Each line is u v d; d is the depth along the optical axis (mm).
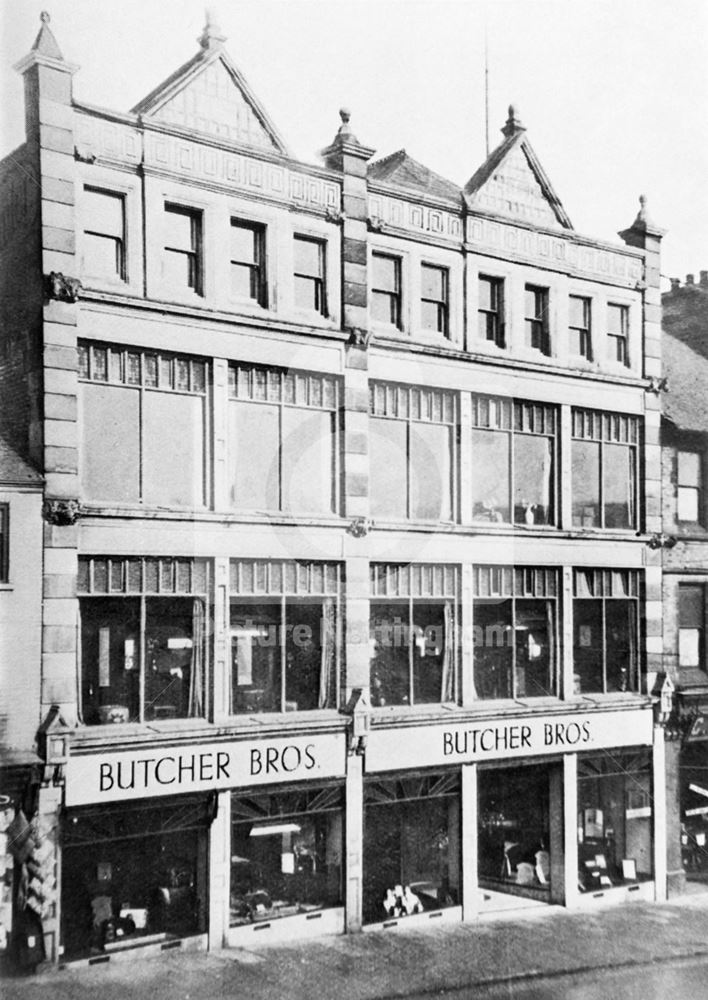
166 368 19266
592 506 25047
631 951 20188
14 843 17047
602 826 24156
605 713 24031
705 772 25641
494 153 24125
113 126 18656
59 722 17297
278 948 18984
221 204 19797
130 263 18766
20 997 16203
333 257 21250
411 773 21234
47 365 17719
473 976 18391
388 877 21172
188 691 19203
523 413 24031
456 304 23000
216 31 19828
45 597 17531
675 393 27312
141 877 18344
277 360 20312
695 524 26781
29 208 18266
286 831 19875
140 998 16438
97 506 18094
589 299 25406
